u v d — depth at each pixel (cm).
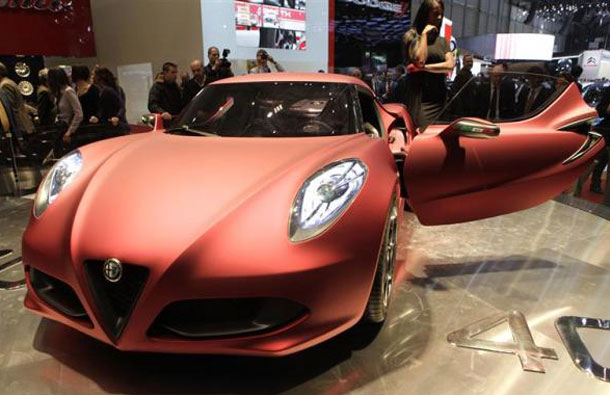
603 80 553
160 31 722
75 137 455
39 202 164
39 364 158
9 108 402
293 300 130
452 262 253
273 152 171
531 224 324
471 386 148
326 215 138
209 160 165
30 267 155
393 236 184
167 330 131
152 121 245
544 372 156
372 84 822
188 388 146
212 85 246
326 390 145
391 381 150
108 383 148
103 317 132
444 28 907
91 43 877
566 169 217
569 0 1090
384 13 980
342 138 191
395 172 180
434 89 337
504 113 222
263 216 134
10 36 746
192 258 125
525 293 216
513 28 1420
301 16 797
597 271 243
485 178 209
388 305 184
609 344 174
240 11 695
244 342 131
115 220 136
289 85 231
